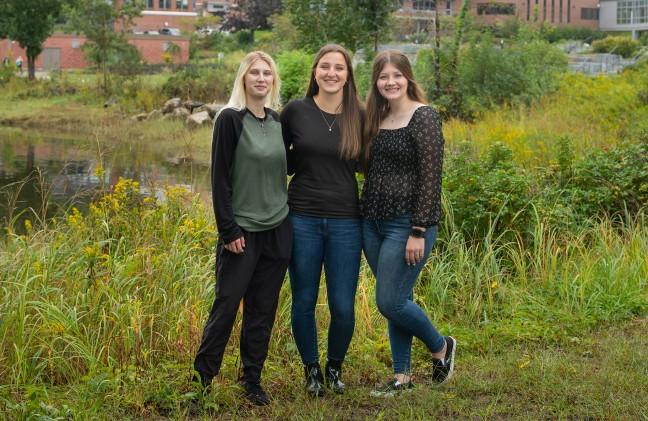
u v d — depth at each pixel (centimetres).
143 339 504
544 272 692
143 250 585
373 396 477
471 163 791
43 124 3041
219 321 449
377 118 470
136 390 456
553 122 1641
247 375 464
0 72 4353
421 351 559
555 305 654
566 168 891
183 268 586
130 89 3534
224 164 439
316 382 479
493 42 2250
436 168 450
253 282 459
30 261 570
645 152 890
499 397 471
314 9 2267
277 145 449
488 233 720
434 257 697
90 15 3888
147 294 545
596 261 713
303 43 2322
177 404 444
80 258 584
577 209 826
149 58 6278
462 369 527
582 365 519
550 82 2133
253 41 6412
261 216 446
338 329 476
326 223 460
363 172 477
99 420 426
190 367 466
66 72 4881
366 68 2109
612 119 1588
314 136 457
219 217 437
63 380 492
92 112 3297
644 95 1748
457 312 641
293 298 473
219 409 455
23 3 4316
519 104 1973
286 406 460
